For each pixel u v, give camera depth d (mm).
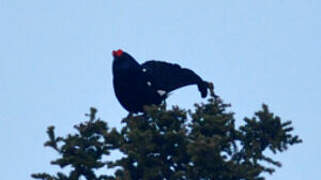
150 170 13812
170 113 14453
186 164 13922
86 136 14281
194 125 14305
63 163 13969
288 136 14758
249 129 14805
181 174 13508
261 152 14516
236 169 13445
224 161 13422
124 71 19172
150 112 14570
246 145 14844
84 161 13875
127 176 13359
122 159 14070
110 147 14508
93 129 14312
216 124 14227
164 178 14258
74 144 14125
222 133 14414
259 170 13477
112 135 14266
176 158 14070
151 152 14258
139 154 13875
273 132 14727
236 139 14812
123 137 14531
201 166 13414
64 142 14164
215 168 13477
